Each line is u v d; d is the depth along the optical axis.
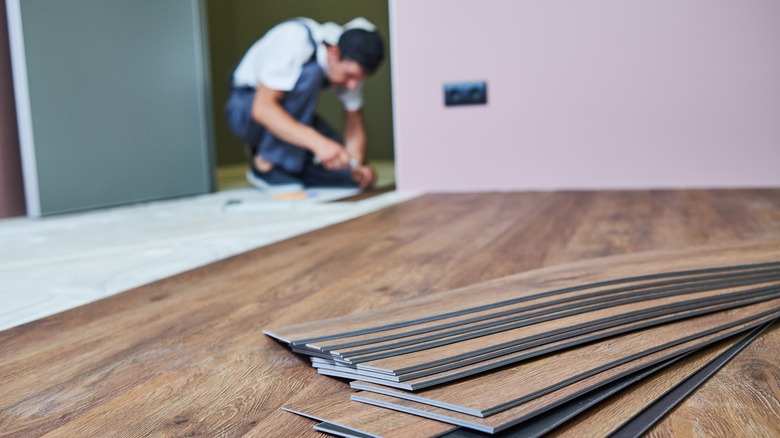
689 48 3.08
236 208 3.03
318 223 2.48
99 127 3.24
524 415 0.74
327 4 6.25
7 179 3.04
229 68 6.42
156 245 2.17
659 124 3.16
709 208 2.45
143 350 1.12
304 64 3.76
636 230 2.03
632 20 3.12
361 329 1.02
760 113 3.05
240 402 0.88
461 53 3.33
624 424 0.77
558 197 2.97
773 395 0.84
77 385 0.97
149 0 3.49
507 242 1.92
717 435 0.74
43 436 0.80
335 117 6.45
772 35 2.99
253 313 1.31
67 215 3.08
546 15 3.21
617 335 1.01
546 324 1.00
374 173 3.87
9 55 3.04
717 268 1.28
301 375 0.98
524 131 3.31
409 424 0.76
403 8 3.36
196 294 1.49
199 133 3.84
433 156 3.44
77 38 3.13
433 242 1.97
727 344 1.02
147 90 3.50
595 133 3.23
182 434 0.79
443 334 0.96
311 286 1.50
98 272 1.78
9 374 1.03
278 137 3.76
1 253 2.13
